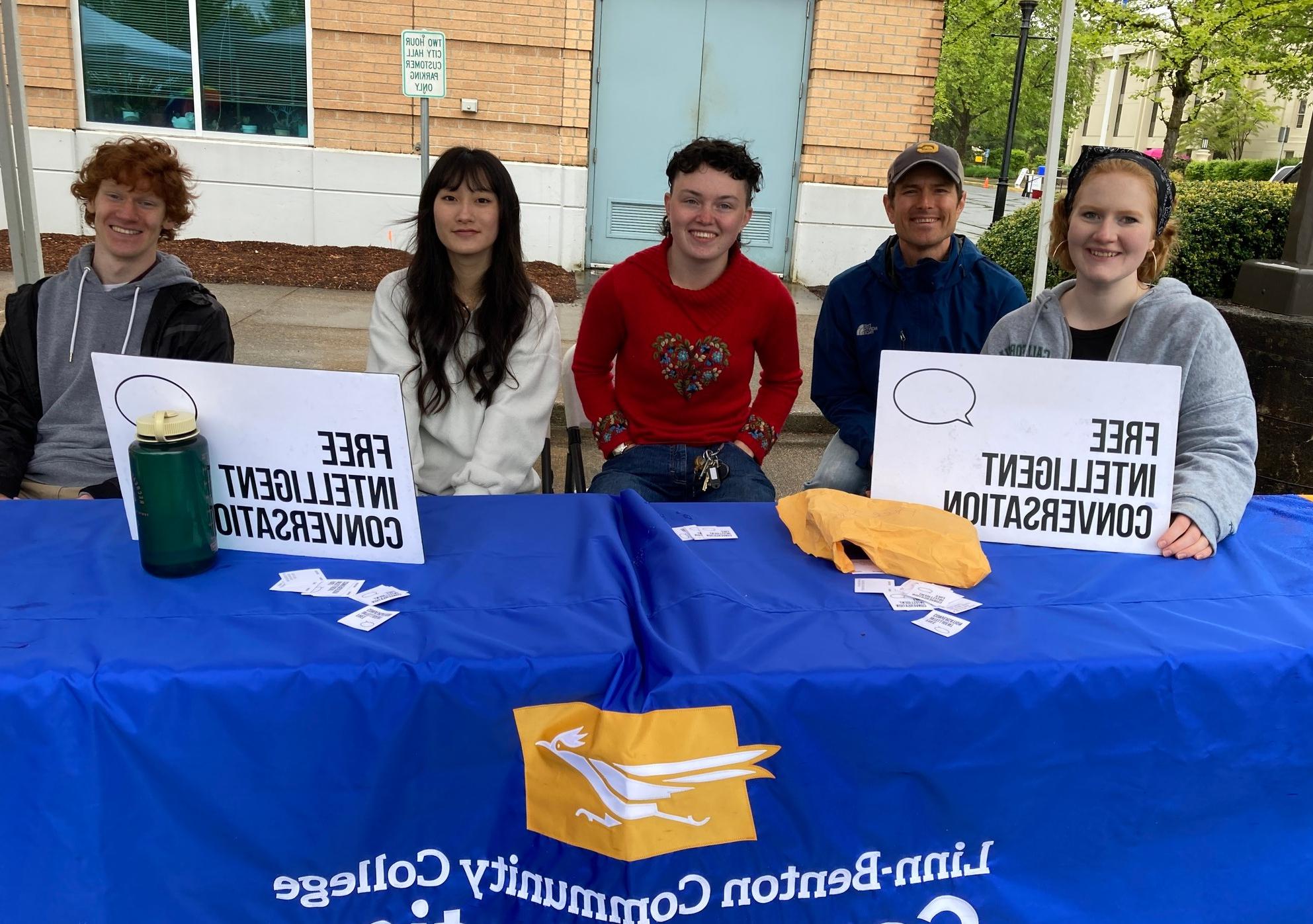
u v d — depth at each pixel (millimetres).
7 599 1387
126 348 2475
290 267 7699
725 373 2664
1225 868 1439
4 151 3643
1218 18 11445
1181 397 1944
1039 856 1377
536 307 2527
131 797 1216
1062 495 1722
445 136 8383
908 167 2715
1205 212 4871
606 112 8531
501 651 1260
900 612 1455
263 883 1261
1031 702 1303
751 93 8570
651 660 1297
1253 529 1867
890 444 1764
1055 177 3689
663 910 1257
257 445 1554
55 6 7906
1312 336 3629
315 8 8008
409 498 1537
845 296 2949
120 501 1817
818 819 1289
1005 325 2301
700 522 1856
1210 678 1348
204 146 8328
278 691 1204
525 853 1275
